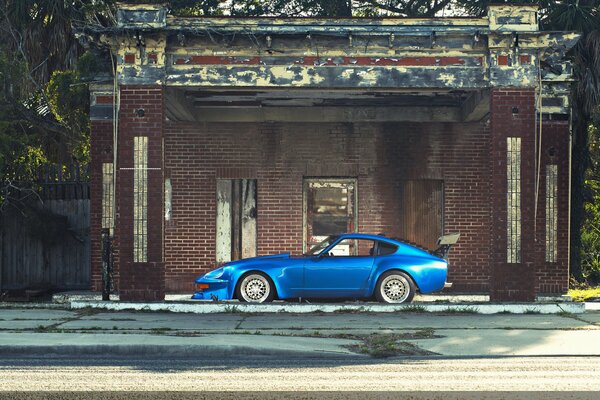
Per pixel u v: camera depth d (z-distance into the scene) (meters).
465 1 31.03
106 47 19.09
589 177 34.19
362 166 23.45
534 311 17.88
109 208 21.97
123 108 18.72
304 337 13.97
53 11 26.44
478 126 23.47
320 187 23.70
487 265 23.36
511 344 13.29
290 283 18.36
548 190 22.30
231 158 23.42
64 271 25.23
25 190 24.66
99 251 22.05
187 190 23.36
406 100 23.16
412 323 15.87
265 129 23.45
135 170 18.75
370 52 18.80
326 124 23.45
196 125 23.39
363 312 17.83
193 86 18.80
